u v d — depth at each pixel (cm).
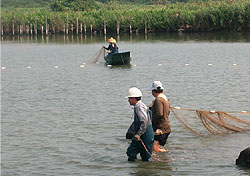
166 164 1468
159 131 1580
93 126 1966
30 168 1480
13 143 1755
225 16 8144
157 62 4253
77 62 4541
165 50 5431
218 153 1568
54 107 2381
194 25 8469
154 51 5366
